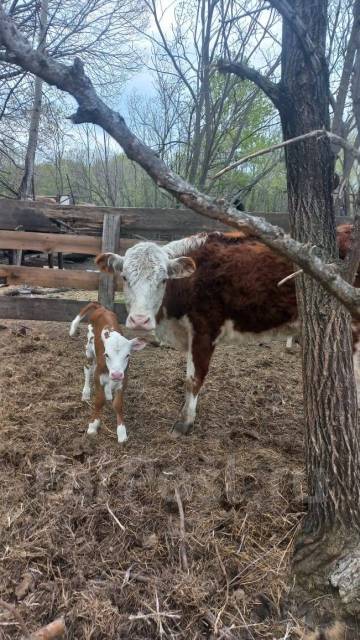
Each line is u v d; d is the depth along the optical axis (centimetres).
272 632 255
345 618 250
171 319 465
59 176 2430
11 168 1778
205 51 947
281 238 184
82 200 2344
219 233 475
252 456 393
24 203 671
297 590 271
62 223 674
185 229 660
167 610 263
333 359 272
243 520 319
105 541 303
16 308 682
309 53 232
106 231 659
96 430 412
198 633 254
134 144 163
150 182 1916
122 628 253
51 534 303
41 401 466
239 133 1027
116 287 680
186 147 1240
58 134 1409
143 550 298
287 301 432
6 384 493
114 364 383
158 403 491
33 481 349
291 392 534
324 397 275
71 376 534
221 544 302
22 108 1237
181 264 410
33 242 673
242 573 285
